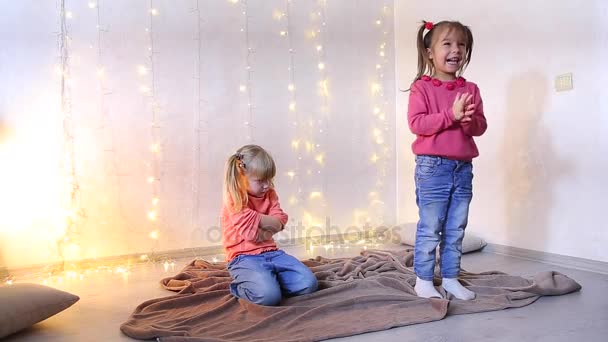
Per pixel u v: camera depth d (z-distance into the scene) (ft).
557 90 8.89
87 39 9.94
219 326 6.02
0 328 5.69
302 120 11.87
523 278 7.46
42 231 9.63
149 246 10.48
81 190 9.93
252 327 5.79
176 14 10.64
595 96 8.29
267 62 11.48
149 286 8.30
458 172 6.91
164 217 10.61
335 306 6.37
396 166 12.97
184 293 7.53
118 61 10.19
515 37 9.63
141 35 10.37
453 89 7.01
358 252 10.96
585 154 8.48
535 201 9.42
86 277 9.03
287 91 11.69
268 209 7.51
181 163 10.74
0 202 9.34
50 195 9.68
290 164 11.74
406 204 12.75
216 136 11.03
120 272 9.42
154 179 10.51
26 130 9.49
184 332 5.63
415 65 12.21
